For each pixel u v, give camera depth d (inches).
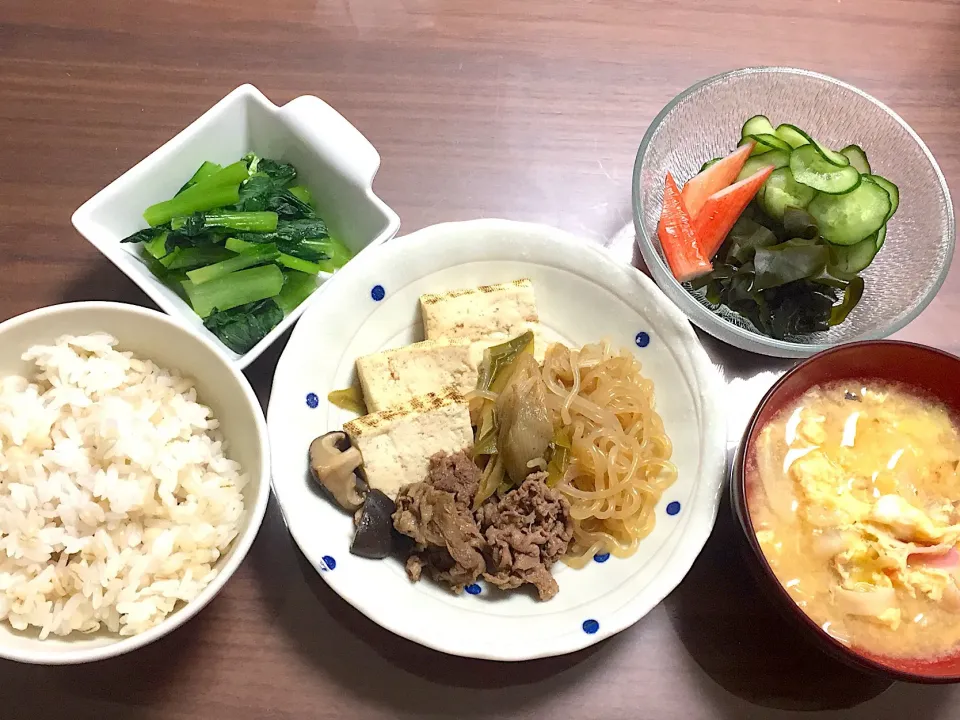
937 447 12.8
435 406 12.5
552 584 12.2
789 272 13.9
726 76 14.5
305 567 12.5
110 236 13.0
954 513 12.4
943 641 11.7
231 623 12.1
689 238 14.0
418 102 15.6
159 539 10.8
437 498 12.1
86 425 11.1
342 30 16.1
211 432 12.0
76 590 10.6
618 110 15.9
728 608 12.6
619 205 15.3
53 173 14.6
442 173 15.2
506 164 15.4
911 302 14.0
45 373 11.3
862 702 12.3
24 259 13.9
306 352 12.6
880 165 15.3
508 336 13.6
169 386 11.7
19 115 14.9
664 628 12.5
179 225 13.0
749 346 13.7
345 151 13.4
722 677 12.3
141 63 15.5
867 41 17.0
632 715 12.1
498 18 16.4
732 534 13.1
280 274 13.4
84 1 15.8
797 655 12.5
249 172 13.9
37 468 10.8
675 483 12.9
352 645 12.2
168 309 12.1
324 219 14.5
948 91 16.6
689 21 16.8
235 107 13.5
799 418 12.9
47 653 9.3
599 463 12.8
